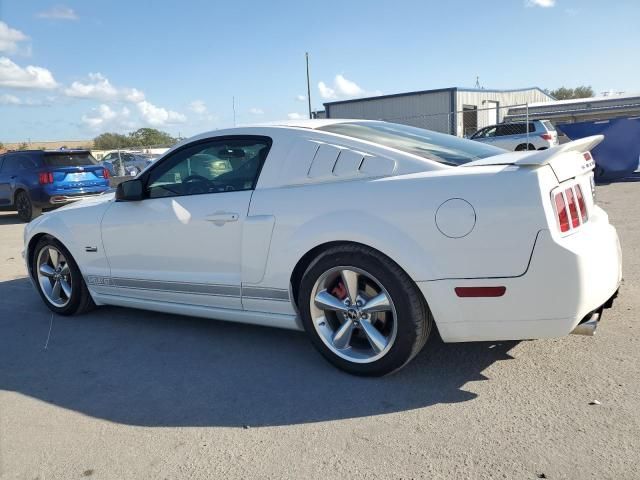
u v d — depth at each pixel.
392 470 2.50
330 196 3.37
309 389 3.34
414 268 3.07
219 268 3.91
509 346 3.70
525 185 2.86
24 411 3.32
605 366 3.33
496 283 2.93
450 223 2.98
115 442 2.91
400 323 3.17
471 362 3.51
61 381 3.72
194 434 2.94
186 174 4.14
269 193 3.64
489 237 2.91
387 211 3.15
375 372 3.34
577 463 2.44
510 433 2.71
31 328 4.87
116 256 4.54
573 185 3.12
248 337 4.29
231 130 3.96
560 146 2.99
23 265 7.65
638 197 10.60
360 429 2.86
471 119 28.02
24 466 2.75
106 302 4.82
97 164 14.01
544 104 32.25
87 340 4.48
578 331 3.06
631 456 2.46
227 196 3.83
